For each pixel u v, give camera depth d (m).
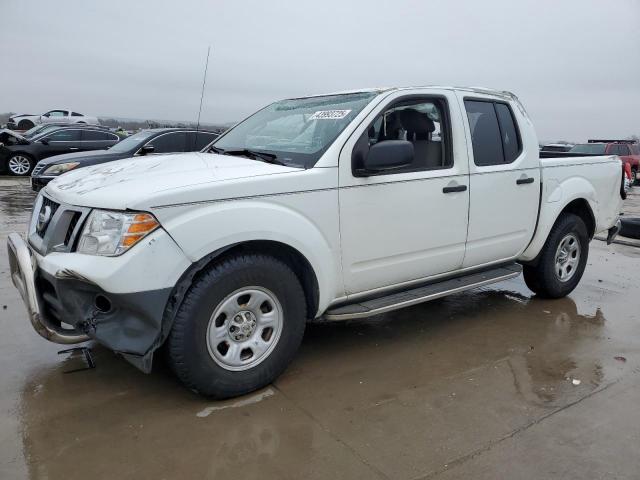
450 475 2.57
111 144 16.81
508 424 3.02
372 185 3.62
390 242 3.77
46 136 16.69
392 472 2.58
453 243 4.17
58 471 2.53
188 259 2.89
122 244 2.79
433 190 3.95
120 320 2.91
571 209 5.40
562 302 5.30
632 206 14.13
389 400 3.27
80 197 3.06
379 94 3.83
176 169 3.38
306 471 2.58
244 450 2.73
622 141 22.05
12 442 2.75
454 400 3.29
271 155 3.73
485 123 4.45
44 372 3.53
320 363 3.79
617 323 4.72
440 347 4.12
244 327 3.19
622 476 2.59
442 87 4.17
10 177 16.03
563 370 3.74
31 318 3.03
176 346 2.95
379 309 3.70
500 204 4.45
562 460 2.70
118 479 2.48
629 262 7.16
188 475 2.53
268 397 3.28
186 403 3.18
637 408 3.23
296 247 3.27
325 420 3.03
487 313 4.93
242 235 3.04
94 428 2.89
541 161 4.90
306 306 3.54
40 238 3.30
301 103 4.43
